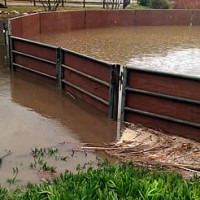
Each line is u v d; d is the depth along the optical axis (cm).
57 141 527
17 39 873
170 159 479
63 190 331
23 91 761
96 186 333
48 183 371
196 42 1659
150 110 585
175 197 318
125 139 547
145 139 548
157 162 467
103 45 1458
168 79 553
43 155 476
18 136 537
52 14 1669
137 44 1528
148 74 568
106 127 591
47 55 798
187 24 2314
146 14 2169
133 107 601
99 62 627
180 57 1259
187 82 537
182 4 2781
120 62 1144
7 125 577
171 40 1697
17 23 1292
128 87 594
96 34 1772
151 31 2003
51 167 438
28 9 2412
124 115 612
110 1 2886
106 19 2019
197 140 548
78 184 347
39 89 777
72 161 463
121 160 470
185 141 543
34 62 844
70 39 1566
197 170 450
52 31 1697
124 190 331
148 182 341
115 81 599
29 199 325
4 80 834
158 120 579
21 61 886
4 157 467
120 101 618
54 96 735
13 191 373
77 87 714
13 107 664
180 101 549
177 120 557
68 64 739
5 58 1047
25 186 393
